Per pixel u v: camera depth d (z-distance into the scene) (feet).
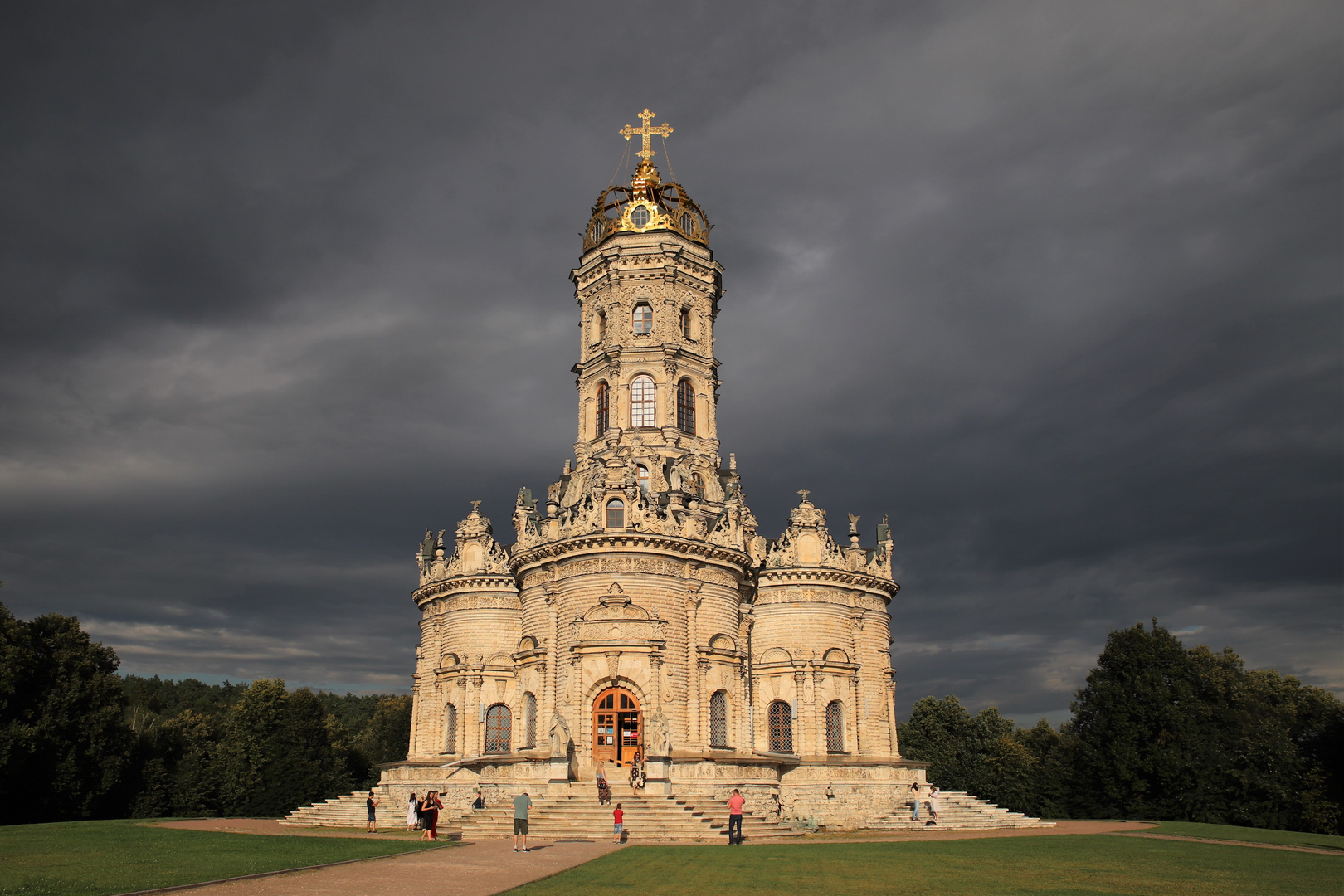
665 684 197.88
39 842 145.28
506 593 254.68
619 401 245.24
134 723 380.37
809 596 240.12
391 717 492.54
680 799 178.09
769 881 102.78
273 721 367.66
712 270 260.62
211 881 95.14
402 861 119.24
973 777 396.57
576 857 127.13
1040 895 94.12
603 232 260.01
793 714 231.71
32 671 269.85
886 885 100.48
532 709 214.48
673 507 214.28
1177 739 282.77
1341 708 285.23
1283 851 148.66
